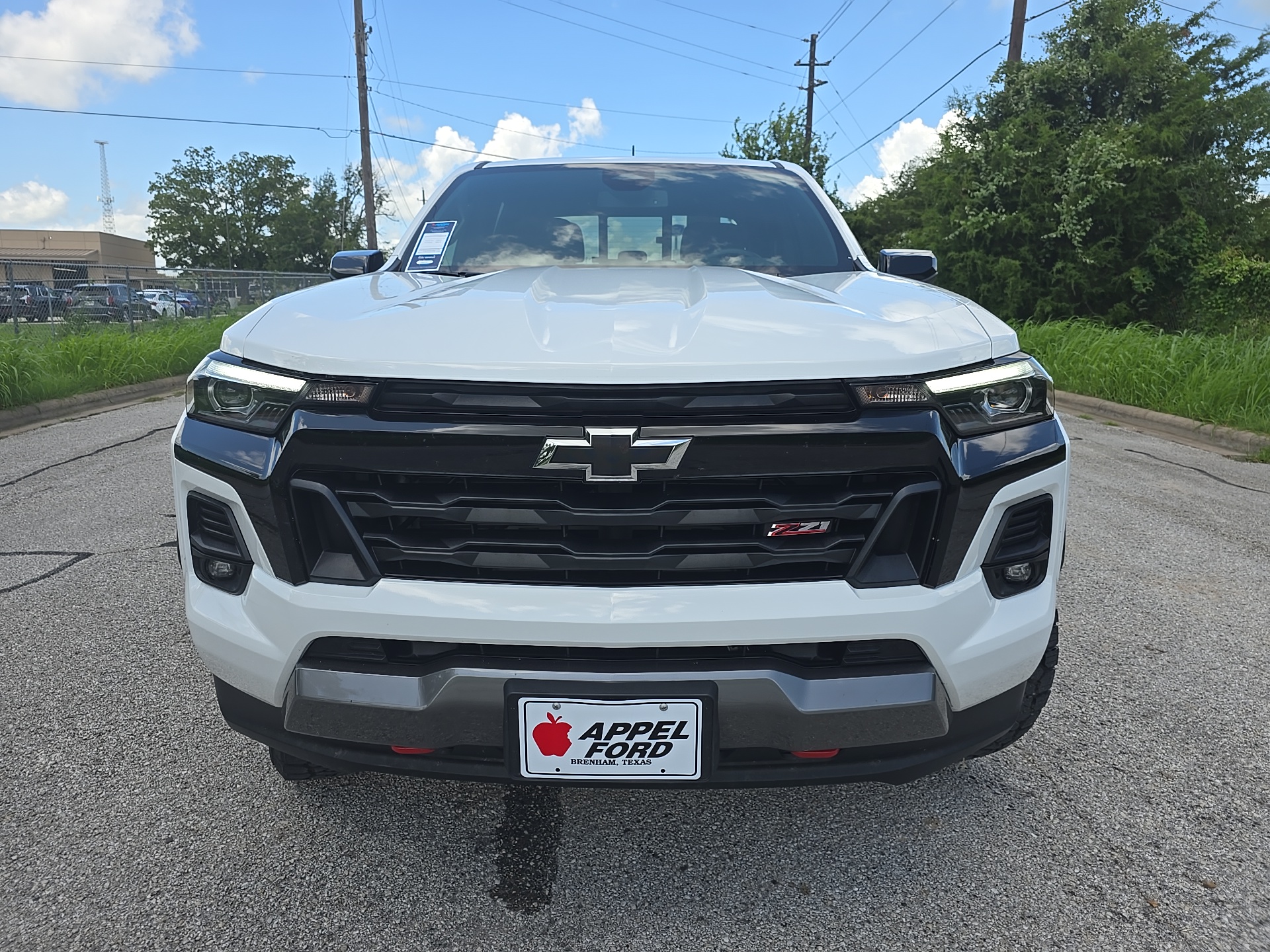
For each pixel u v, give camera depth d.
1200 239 16.53
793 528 1.61
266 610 1.67
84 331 12.88
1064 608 3.64
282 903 1.83
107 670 2.91
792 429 1.56
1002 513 1.69
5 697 2.73
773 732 1.61
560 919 1.80
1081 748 2.51
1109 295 17.11
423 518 1.61
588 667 1.59
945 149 18.59
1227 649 3.23
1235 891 1.91
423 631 1.59
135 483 5.54
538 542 1.59
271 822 2.11
